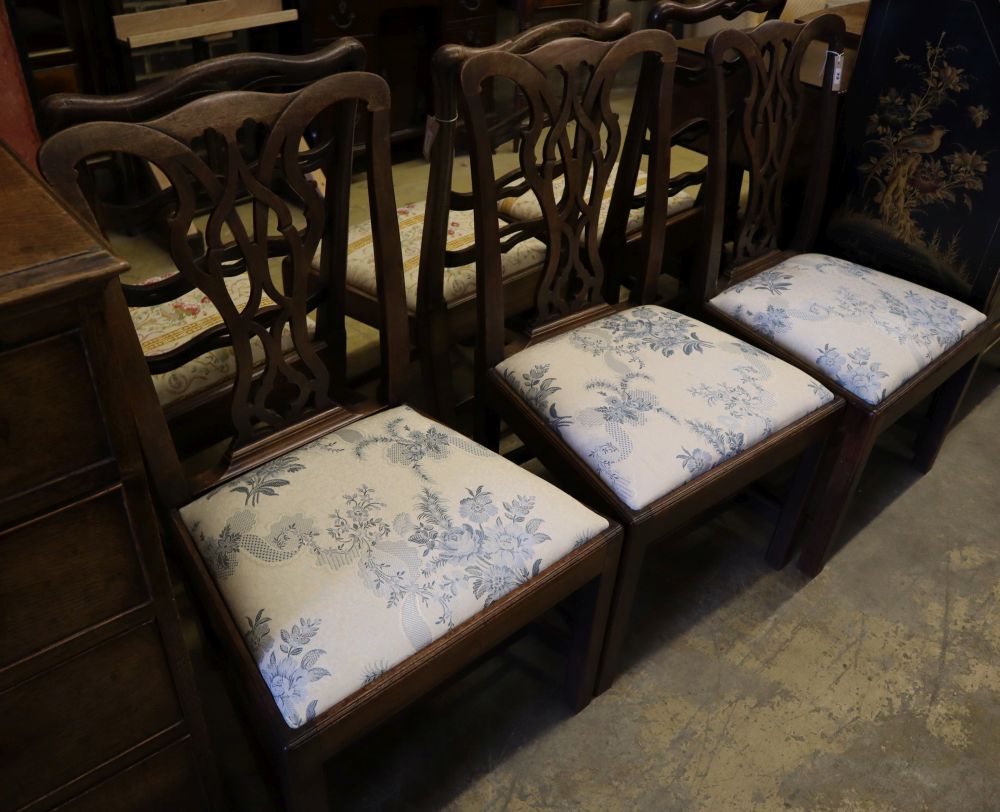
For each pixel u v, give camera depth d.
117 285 0.89
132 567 0.75
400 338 1.20
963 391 1.72
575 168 1.29
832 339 1.45
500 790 1.22
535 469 1.78
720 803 1.21
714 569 1.60
